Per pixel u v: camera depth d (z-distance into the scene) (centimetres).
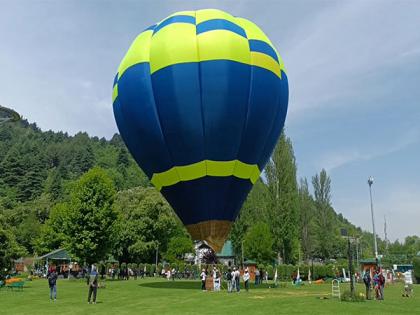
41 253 7156
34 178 12794
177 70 1934
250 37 2062
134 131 2062
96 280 2297
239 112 1942
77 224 4441
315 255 7919
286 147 5975
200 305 2116
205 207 1986
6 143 19350
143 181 13950
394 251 11075
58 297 2588
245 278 3023
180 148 1956
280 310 1905
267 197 5891
